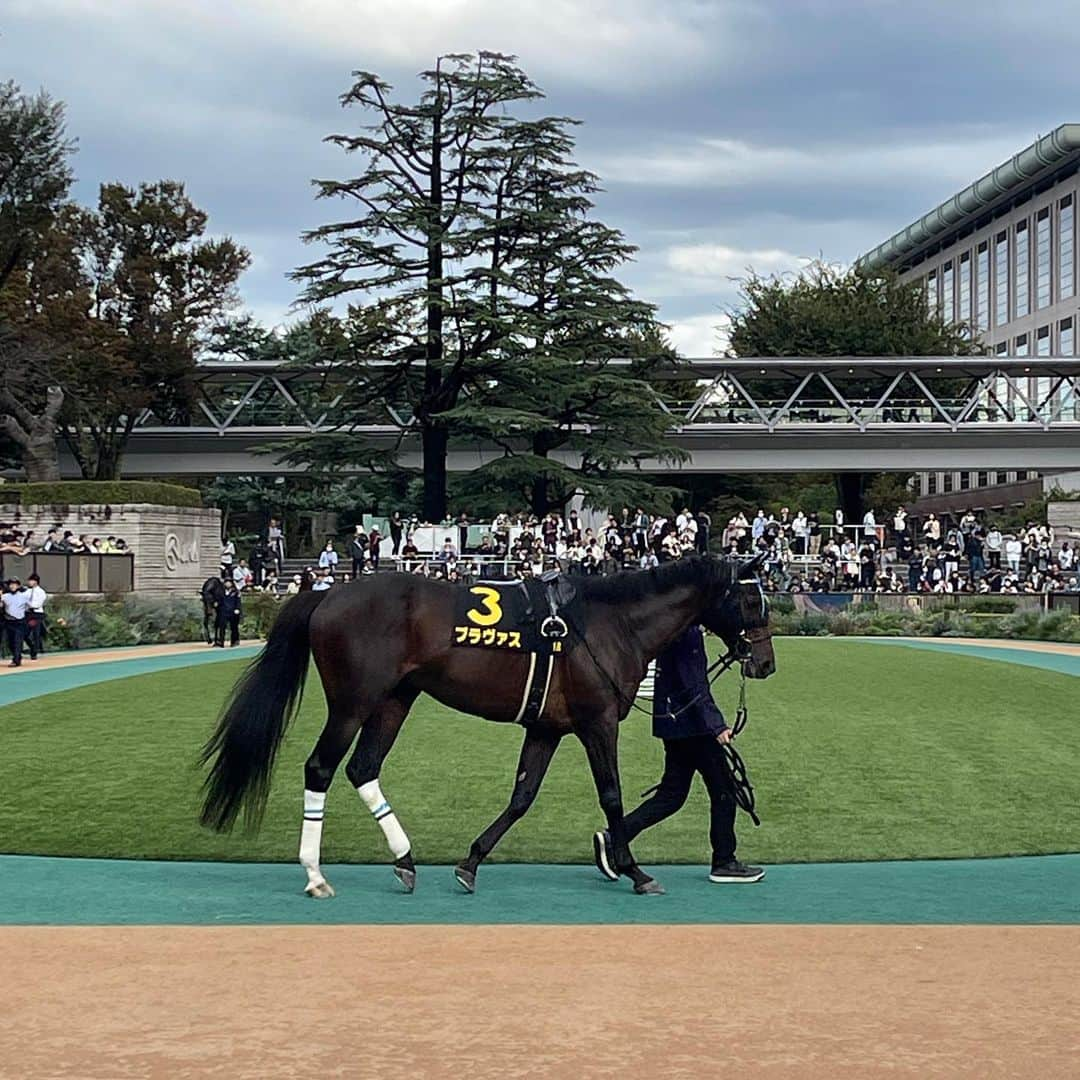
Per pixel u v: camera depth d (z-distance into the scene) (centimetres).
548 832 1093
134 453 6056
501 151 5016
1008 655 3225
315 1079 515
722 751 905
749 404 6475
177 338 5603
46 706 1980
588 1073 520
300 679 862
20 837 1063
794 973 655
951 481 10806
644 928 751
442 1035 563
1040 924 771
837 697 2120
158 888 875
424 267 5181
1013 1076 519
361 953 691
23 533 4084
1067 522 6550
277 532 5169
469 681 852
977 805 1218
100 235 5588
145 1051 545
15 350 4681
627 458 5278
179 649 3384
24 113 4978
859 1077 517
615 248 5131
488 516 5906
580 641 860
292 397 6538
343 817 1153
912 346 7644
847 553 4878
